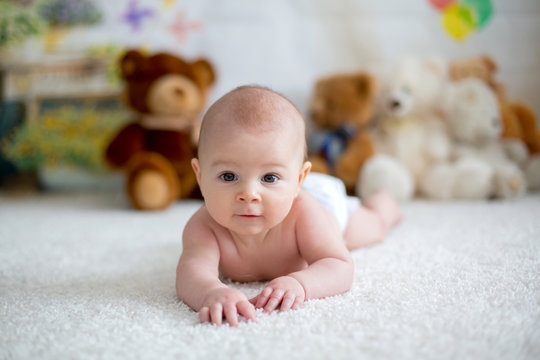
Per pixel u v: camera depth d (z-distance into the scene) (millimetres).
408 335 756
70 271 1217
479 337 746
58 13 2715
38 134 2684
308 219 1052
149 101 2332
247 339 755
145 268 1239
